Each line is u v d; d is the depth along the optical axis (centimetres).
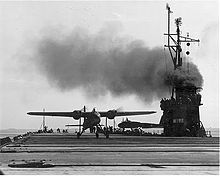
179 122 9606
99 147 5184
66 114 9619
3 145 5634
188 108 9550
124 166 2969
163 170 2727
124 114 10056
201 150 4697
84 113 8881
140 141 6881
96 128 8794
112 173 2550
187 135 9506
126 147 5209
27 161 3294
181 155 3991
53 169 2761
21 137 8594
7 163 3166
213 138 8412
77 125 9131
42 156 3841
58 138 8719
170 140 7350
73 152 4331
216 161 3384
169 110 9881
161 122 10331
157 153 4231
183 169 2792
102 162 3253
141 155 3959
